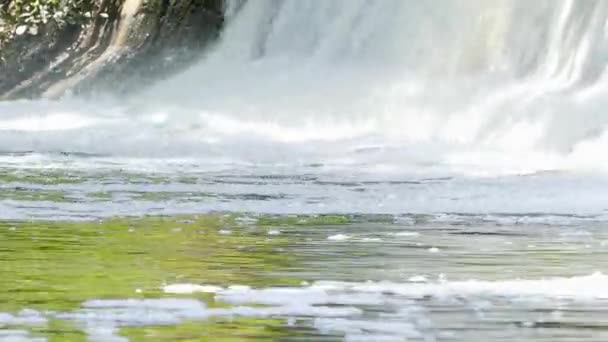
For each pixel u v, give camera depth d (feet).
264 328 27.81
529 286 34.58
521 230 52.21
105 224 53.36
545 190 73.46
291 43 191.72
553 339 26.96
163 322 28.50
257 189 74.95
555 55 141.79
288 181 82.12
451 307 31.01
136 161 101.96
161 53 207.21
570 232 51.37
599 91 126.41
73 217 56.65
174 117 154.20
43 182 79.25
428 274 37.70
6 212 58.80
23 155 107.65
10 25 220.84
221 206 63.10
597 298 32.45
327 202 65.92
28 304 30.99
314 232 50.67
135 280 35.47
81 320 28.76
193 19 207.72
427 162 101.96
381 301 31.83
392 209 62.18
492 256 42.73
